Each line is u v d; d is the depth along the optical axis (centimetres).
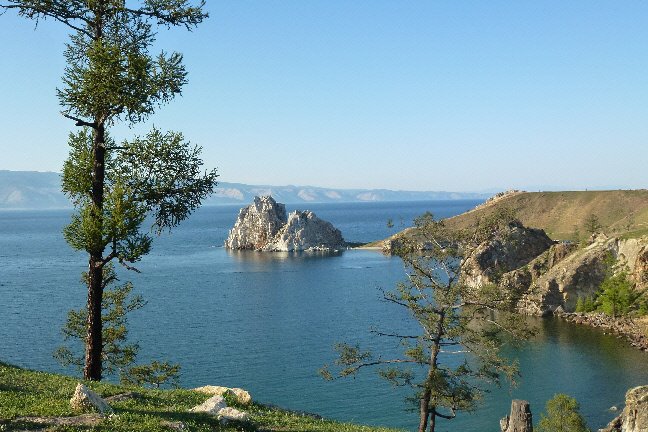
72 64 2528
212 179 2761
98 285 2770
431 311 3950
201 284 17875
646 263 13050
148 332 11094
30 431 1551
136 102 2342
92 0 2405
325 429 2284
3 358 8831
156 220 2723
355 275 19825
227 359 9144
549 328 11925
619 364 8950
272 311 13325
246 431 1973
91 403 1847
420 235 4103
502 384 7950
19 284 16962
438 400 3947
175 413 1988
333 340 10406
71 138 2639
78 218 2642
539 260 15288
